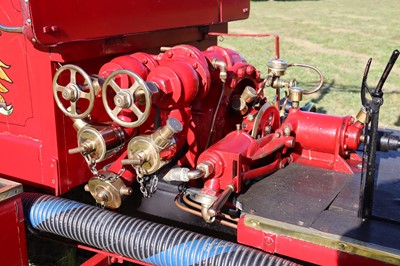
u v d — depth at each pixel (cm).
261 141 218
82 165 218
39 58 197
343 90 648
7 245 184
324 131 232
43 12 178
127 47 230
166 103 193
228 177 198
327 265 168
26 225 206
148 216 233
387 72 168
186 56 209
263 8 2048
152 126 232
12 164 222
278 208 192
